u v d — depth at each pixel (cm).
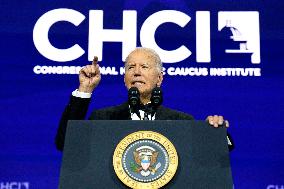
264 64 527
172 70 523
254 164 498
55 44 530
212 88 520
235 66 526
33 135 504
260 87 520
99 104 514
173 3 545
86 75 289
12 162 494
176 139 246
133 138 242
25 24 535
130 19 538
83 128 248
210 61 527
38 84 519
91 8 541
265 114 513
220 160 239
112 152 241
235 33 536
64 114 289
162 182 231
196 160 239
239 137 506
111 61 527
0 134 501
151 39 533
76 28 536
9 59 523
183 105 515
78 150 242
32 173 493
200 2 545
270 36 536
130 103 284
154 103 286
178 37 534
